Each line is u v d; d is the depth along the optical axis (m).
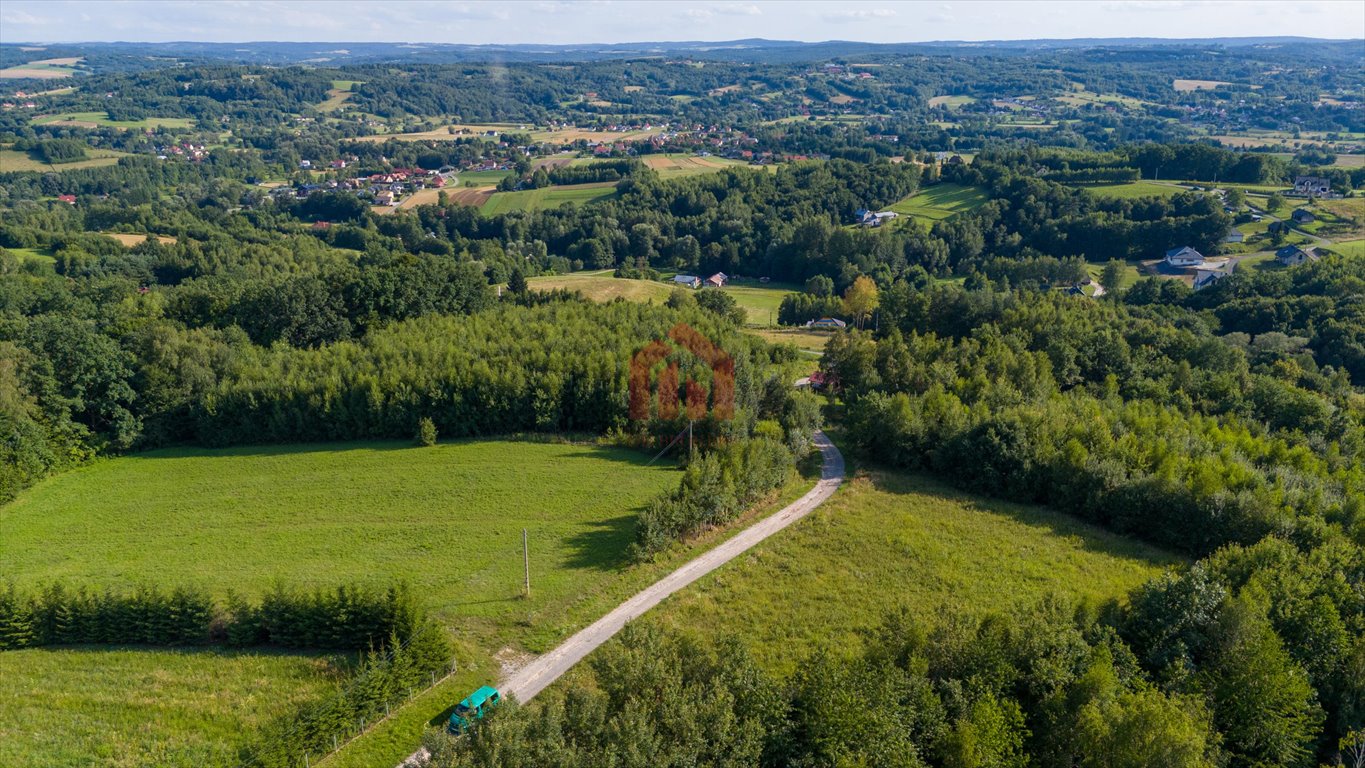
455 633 47.47
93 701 40.94
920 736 36.56
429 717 40.97
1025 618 42.38
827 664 38.03
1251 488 61.44
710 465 63.31
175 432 82.56
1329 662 43.03
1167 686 40.50
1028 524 63.97
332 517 63.56
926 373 90.31
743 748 34.69
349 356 88.56
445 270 113.56
